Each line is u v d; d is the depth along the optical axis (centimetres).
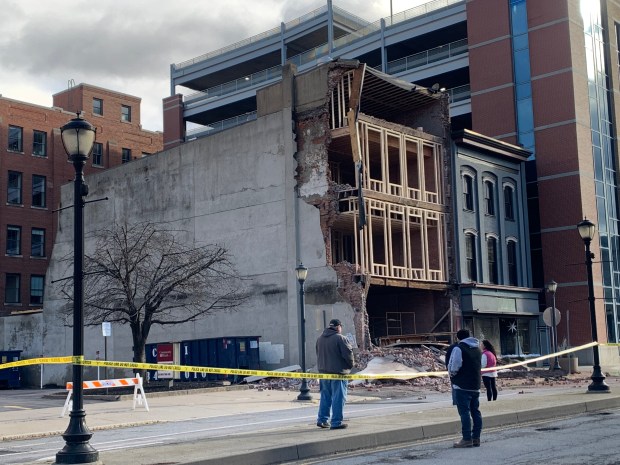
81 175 1105
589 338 4212
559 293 4319
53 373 4394
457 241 3759
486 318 3847
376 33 5569
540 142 4456
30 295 5734
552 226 4378
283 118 3538
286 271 3438
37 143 5934
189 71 6625
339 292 3234
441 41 5544
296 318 3366
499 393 2355
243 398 2364
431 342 3341
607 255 4484
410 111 3953
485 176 4091
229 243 3675
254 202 3609
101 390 2870
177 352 3459
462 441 1159
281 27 6162
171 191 3981
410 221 3638
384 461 1055
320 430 1292
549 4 4512
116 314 3534
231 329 3591
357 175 3247
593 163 4475
